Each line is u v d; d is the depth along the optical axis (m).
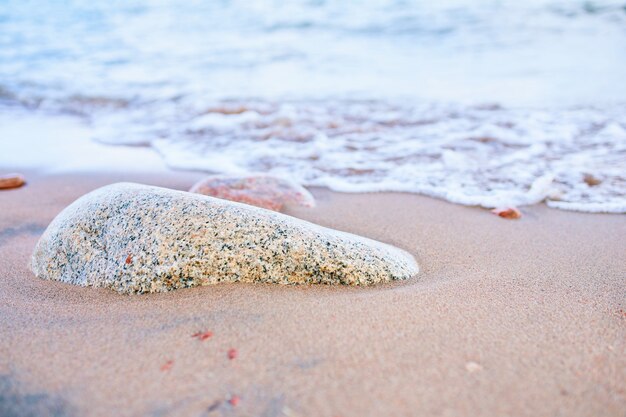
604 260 0.58
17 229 0.67
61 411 0.38
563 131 1.01
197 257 0.49
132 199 0.52
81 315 0.47
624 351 0.43
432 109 1.19
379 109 1.21
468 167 0.86
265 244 0.50
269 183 0.74
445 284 0.52
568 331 0.46
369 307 0.48
